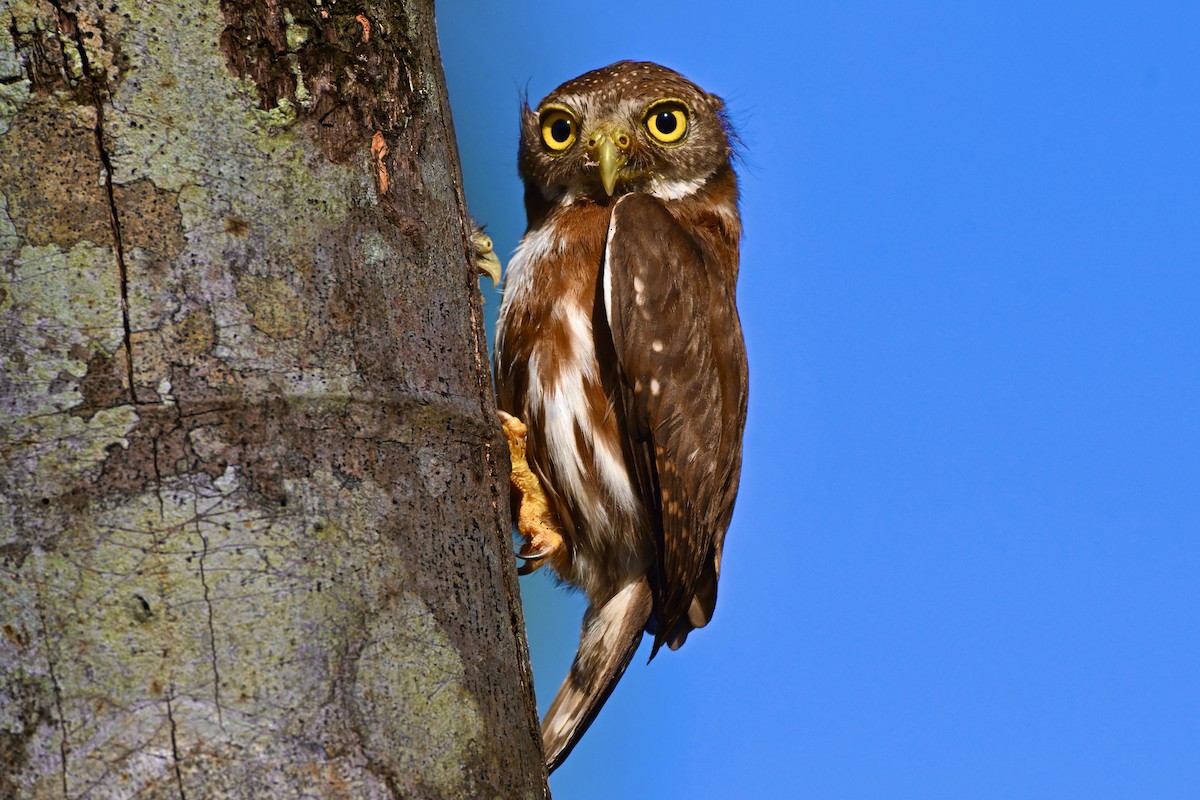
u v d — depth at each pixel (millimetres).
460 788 1813
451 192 2201
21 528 1660
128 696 1628
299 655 1706
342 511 1798
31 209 1739
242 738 1649
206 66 1844
